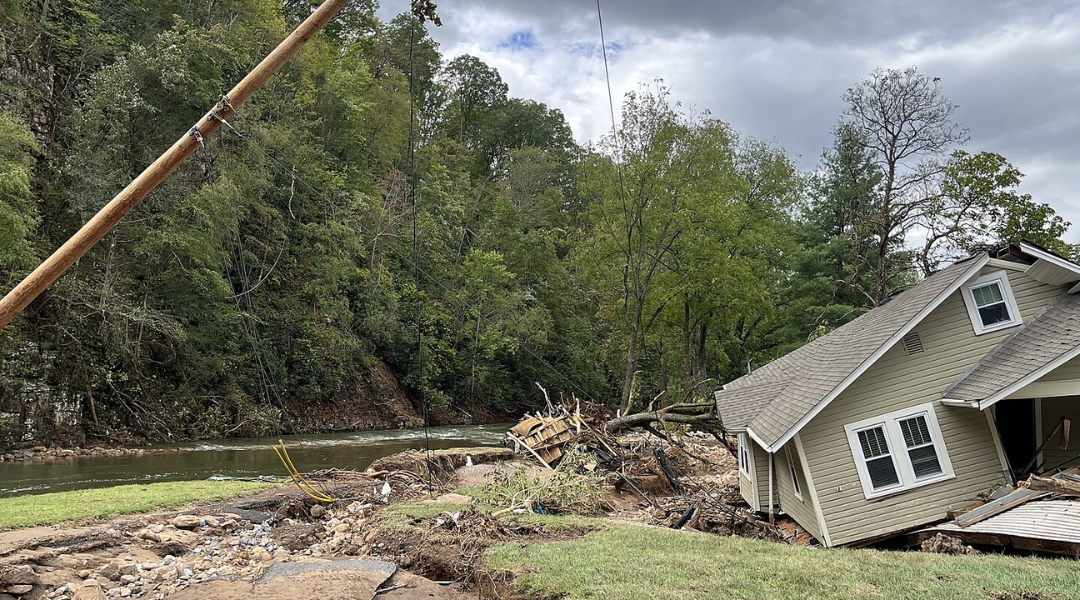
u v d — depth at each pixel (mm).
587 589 7492
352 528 11609
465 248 63750
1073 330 11984
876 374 13195
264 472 20750
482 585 8414
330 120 49188
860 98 31125
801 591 7379
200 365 32594
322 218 44500
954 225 30906
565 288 60594
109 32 35531
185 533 10648
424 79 79062
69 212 28766
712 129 33750
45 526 10211
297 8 56719
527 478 15641
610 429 24016
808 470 12859
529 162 73500
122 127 30172
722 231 34875
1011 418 14758
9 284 25641
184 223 31203
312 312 41094
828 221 47281
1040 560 8750
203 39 33531
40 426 25641
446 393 49812
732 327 45344
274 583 8352
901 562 8711
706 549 9523
